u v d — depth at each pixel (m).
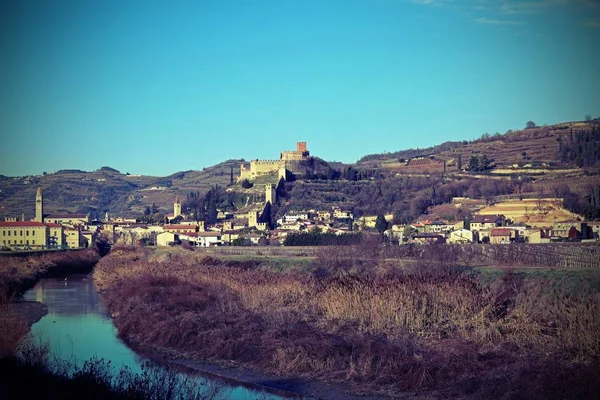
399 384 52.84
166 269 117.81
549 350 54.94
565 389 47.81
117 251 185.12
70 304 99.25
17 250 187.62
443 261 99.31
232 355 62.06
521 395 48.28
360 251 127.50
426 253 117.44
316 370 56.84
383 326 63.50
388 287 70.75
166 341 67.75
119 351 66.38
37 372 46.34
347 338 60.97
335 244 162.75
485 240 165.88
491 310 63.66
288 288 80.50
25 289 120.75
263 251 157.88
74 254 184.62
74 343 69.88
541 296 67.12
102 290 113.44
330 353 58.56
